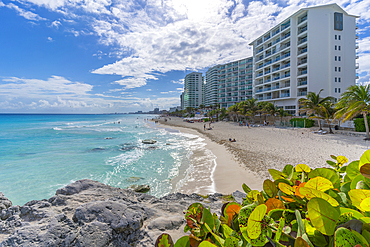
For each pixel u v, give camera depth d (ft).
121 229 7.99
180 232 8.34
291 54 127.65
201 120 248.93
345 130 80.84
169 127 185.16
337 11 119.14
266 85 159.53
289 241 2.62
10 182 35.09
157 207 10.95
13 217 8.52
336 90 115.65
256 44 172.86
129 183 34.24
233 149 57.52
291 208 3.42
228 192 27.37
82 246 7.11
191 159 51.19
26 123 228.84
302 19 125.29
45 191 31.04
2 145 77.71
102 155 58.75
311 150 47.83
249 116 163.02
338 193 3.44
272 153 47.47
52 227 7.57
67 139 96.37
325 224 2.23
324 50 117.19
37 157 56.03
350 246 1.86
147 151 64.49
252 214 2.64
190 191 29.07
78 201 10.16
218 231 3.48
